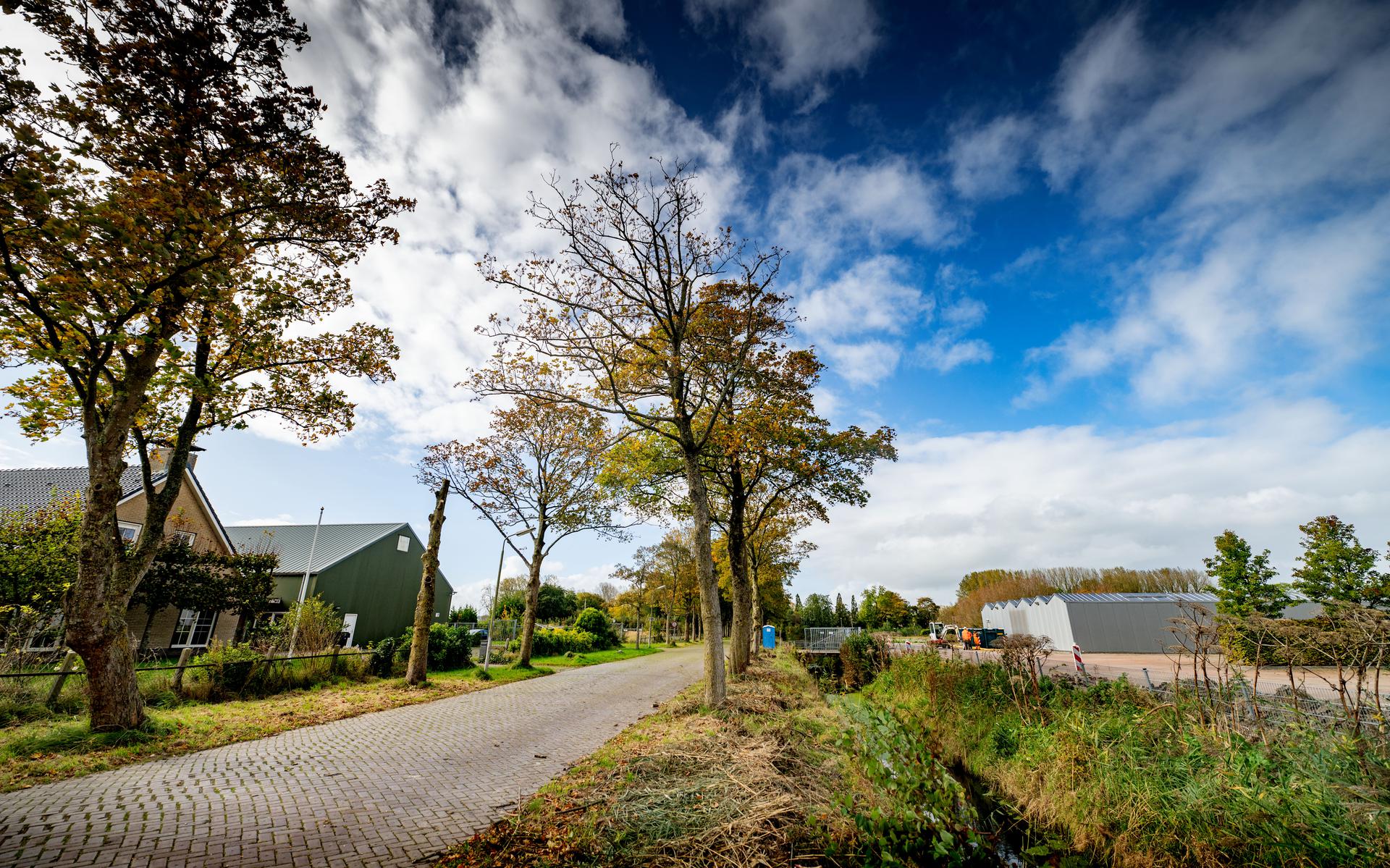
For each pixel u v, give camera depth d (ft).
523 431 68.90
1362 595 58.29
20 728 27.43
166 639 68.59
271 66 25.53
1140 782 20.39
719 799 17.81
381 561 102.83
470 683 51.90
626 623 197.06
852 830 15.52
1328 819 16.02
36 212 20.06
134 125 23.85
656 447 58.80
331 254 30.99
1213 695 26.43
